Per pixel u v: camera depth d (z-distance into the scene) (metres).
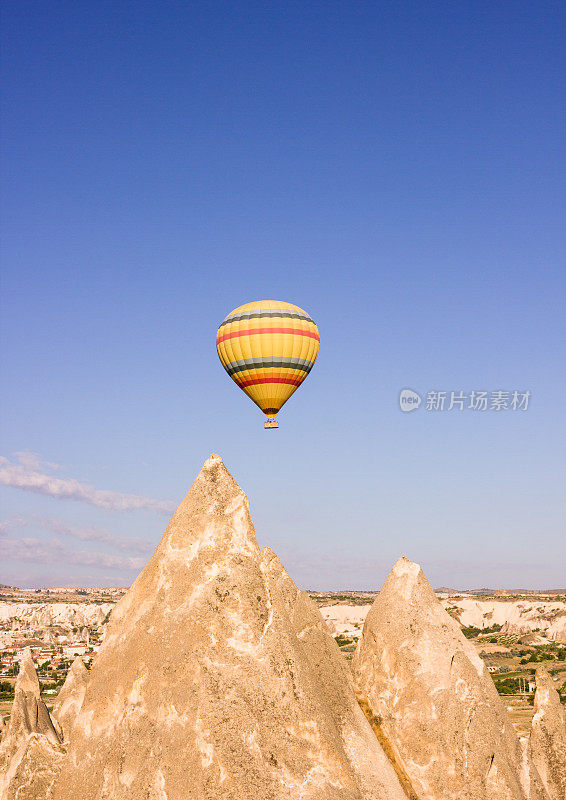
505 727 24.72
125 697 21.33
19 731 24.53
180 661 20.72
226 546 22.44
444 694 24.25
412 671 24.73
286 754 19.72
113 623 23.30
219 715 19.77
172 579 22.28
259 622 21.36
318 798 19.27
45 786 22.42
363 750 22.25
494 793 22.94
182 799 19.03
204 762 19.31
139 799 19.50
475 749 23.44
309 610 24.58
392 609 26.00
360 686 25.55
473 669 24.84
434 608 25.97
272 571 25.72
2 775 23.72
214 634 21.00
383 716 24.62
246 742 19.59
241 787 19.03
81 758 21.53
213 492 23.23
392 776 22.02
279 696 20.30
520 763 24.58
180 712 20.09
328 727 20.39
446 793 23.05
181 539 22.75
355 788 19.88
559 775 25.25
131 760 20.23
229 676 20.42
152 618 21.97
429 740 23.70
